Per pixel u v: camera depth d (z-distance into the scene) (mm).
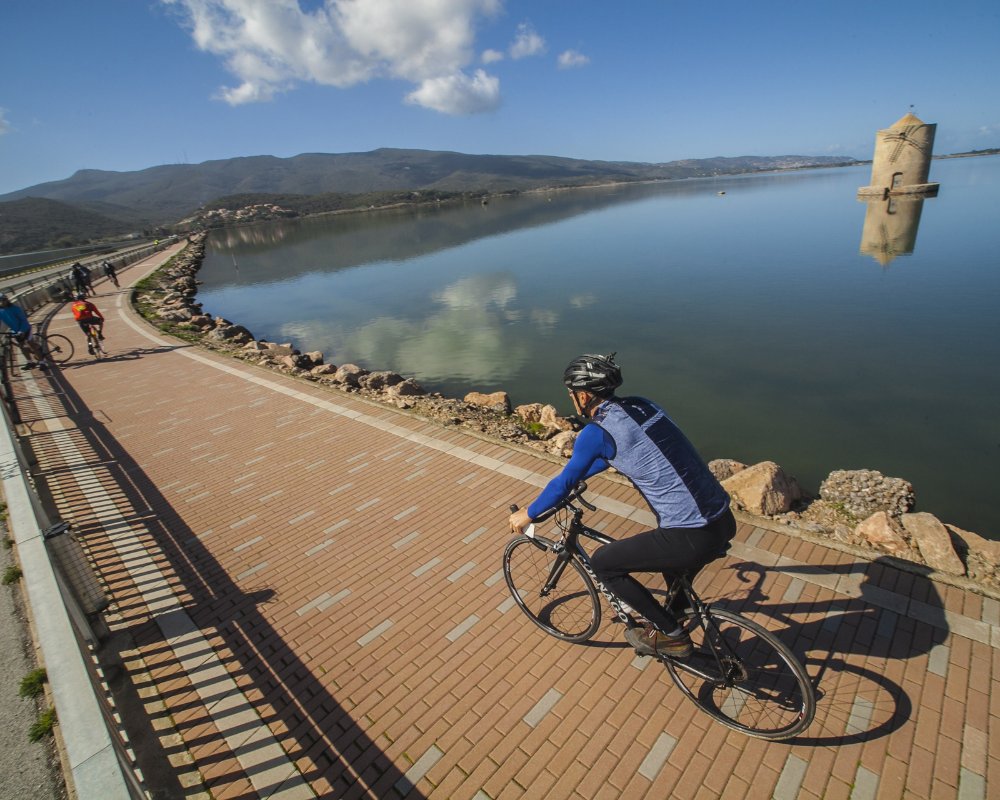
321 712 3348
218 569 4879
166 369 12133
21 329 12352
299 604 4348
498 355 15844
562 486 2904
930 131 55562
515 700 3332
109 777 2043
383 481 6289
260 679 3637
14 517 3861
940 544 4223
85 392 10656
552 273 30172
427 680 3527
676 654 3059
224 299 31547
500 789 2811
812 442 9281
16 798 2941
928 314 16781
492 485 6020
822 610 3781
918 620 3625
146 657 3887
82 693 2396
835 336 15273
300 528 5449
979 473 7941
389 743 3111
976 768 2719
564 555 3518
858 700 3121
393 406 8734
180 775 3008
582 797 2752
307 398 9438
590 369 2758
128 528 5660
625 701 3273
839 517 5184
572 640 3732
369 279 34125
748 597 3955
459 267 36312
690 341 15836
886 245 30625
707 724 3090
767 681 3281
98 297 25453
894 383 11648
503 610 4105
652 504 2762
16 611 4324
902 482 5316
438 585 4449
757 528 4762
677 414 10781
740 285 23094
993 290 18969
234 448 7508
